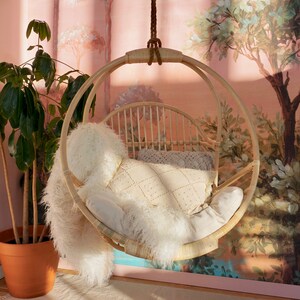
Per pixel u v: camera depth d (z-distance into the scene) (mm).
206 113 1816
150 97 1907
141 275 1938
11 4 1976
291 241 1710
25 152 1567
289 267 1715
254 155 1289
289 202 1707
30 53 2127
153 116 1902
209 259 1834
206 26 1795
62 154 1199
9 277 1683
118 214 1094
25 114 1495
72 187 1157
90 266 1397
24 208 1731
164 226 1078
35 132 1656
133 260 1950
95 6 1987
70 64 2051
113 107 1974
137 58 1310
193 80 1831
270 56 1703
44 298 1699
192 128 1848
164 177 1399
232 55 1760
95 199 1124
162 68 1881
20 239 1822
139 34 1913
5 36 1925
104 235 1112
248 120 1303
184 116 1662
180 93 1856
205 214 1195
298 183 1688
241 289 1790
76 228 1319
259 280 1762
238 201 1251
